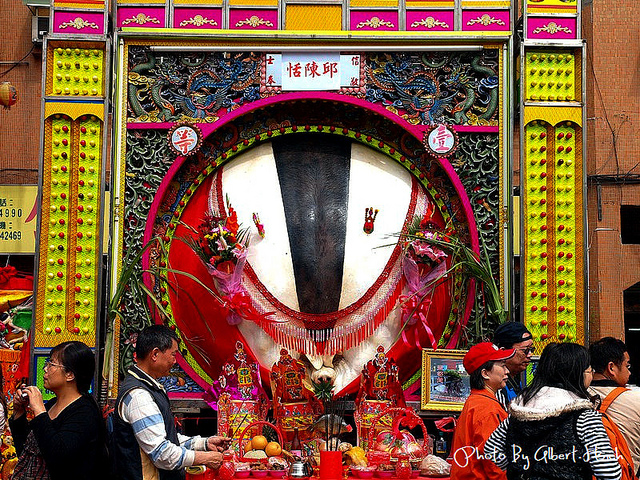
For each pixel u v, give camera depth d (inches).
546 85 343.0
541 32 343.6
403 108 343.6
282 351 314.3
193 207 346.0
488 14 346.3
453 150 333.7
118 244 331.9
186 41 341.1
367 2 346.6
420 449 291.7
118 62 339.9
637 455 237.5
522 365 249.1
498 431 198.1
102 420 212.1
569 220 336.2
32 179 583.5
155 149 339.6
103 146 330.3
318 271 328.5
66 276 328.5
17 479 207.5
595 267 606.9
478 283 332.5
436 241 325.7
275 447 288.4
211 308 333.7
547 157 339.9
